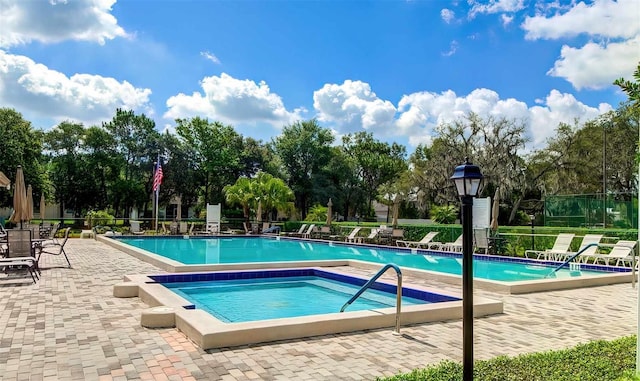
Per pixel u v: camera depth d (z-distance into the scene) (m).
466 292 3.01
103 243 17.64
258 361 3.80
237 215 33.00
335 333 4.76
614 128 28.91
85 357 3.82
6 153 25.28
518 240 15.15
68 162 33.53
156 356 3.87
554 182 28.44
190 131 35.44
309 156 39.00
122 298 6.48
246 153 37.16
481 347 4.38
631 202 16.84
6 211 30.36
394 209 19.97
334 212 39.56
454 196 27.64
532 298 7.18
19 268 9.20
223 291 8.68
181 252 16.19
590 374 3.20
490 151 26.81
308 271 10.23
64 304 6.01
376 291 8.24
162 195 35.84
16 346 4.11
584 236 12.68
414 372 3.32
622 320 5.62
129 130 35.09
